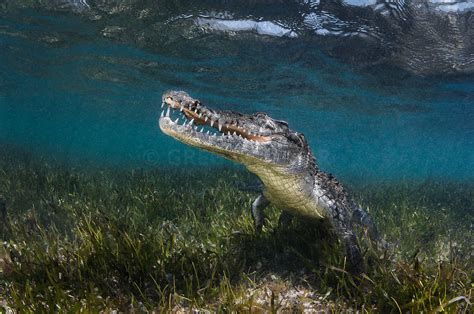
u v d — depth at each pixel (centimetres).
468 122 3073
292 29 1440
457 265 469
